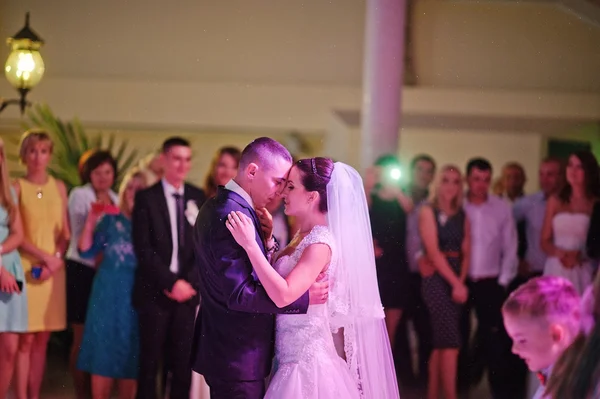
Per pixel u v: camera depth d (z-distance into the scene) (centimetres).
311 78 782
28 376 509
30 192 507
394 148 690
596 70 790
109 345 502
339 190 346
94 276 530
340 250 343
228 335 337
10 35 764
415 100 795
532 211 588
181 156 495
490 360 561
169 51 779
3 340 490
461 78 795
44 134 514
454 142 800
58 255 514
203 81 782
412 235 543
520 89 795
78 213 532
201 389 477
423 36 788
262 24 777
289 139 786
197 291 494
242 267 328
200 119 783
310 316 341
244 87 782
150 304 486
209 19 777
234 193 340
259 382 341
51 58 770
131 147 781
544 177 587
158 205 492
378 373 356
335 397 334
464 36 789
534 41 790
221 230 329
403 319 541
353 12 773
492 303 561
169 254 489
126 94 777
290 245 349
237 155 532
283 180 346
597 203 558
